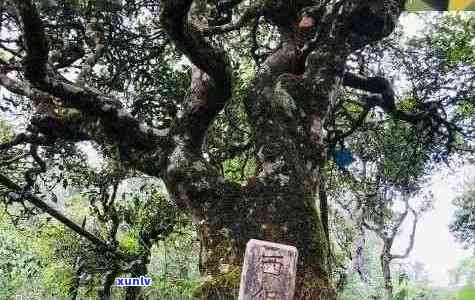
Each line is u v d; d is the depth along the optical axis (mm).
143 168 4176
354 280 14391
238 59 7406
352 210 11242
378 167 8469
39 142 5305
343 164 6891
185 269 9109
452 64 7242
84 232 7234
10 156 7227
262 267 2658
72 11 6434
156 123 6926
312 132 4098
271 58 4859
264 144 4004
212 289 3326
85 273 8047
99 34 5738
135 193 8875
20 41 6129
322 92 4285
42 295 13031
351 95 7914
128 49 6953
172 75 6934
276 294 2625
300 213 3611
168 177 3980
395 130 7918
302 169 3885
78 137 4863
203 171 3920
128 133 4199
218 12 5727
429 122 6664
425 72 7375
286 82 4305
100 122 4285
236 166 8117
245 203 3699
